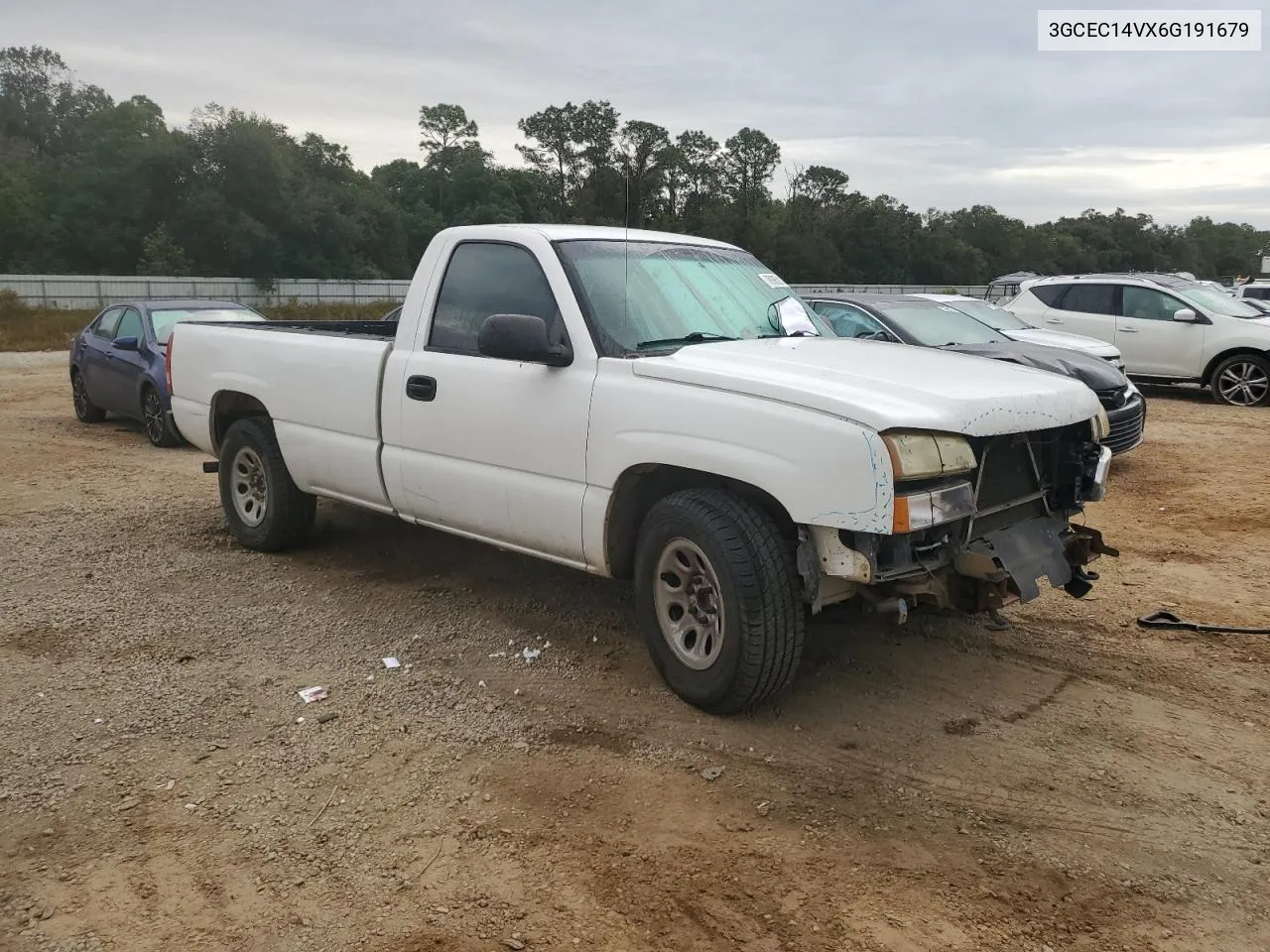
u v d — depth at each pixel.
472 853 3.02
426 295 4.94
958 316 10.13
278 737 3.76
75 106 88.62
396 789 3.38
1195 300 14.02
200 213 60.09
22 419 12.84
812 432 3.40
